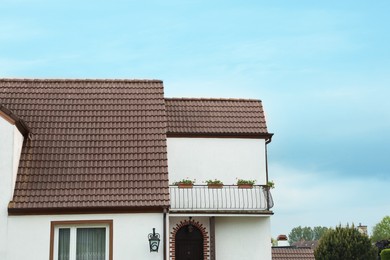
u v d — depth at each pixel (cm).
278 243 3516
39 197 1784
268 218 2200
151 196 1823
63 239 1797
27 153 1909
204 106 2442
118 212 1803
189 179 2278
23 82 2216
